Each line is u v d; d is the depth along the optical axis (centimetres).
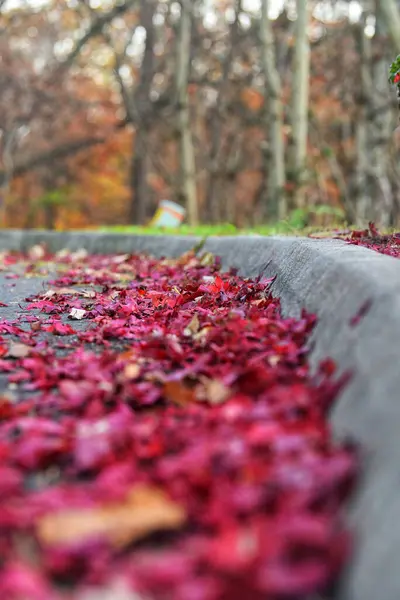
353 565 162
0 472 206
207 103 2927
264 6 1499
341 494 190
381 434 192
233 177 2559
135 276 711
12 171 2580
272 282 474
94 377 304
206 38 2345
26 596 153
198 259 739
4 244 1358
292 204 1400
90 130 3080
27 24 2673
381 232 644
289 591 155
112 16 2102
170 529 182
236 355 322
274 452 210
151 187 3191
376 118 1759
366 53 1848
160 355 332
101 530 175
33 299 580
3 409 266
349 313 273
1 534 179
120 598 151
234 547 164
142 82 2308
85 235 1210
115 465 212
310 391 255
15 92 2434
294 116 1389
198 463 204
